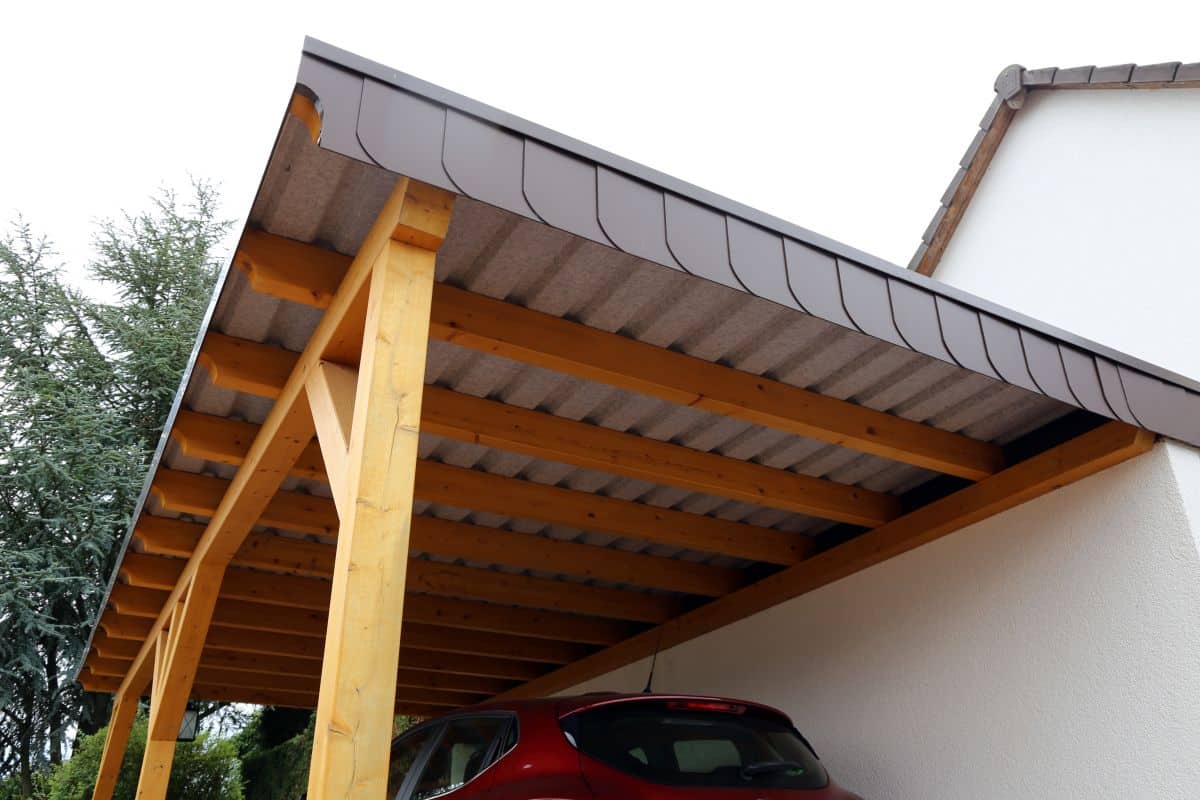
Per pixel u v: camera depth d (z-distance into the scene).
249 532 5.03
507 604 6.54
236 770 11.57
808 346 3.62
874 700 4.77
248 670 7.39
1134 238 6.82
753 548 5.30
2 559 16.03
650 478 4.34
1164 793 3.46
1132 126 7.09
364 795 1.94
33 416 17.89
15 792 15.77
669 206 2.66
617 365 3.48
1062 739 3.85
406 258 2.50
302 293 3.00
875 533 4.95
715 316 3.43
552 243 3.01
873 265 3.11
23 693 16.73
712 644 6.05
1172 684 3.52
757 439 4.37
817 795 3.42
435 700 8.88
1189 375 6.11
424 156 2.26
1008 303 7.84
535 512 4.75
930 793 4.34
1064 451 4.05
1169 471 3.74
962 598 4.45
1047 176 7.78
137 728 11.92
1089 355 3.65
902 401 4.05
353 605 2.09
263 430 3.94
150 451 19.25
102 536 17.06
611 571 5.63
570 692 7.67
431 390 3.88
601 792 3.07
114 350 20.25
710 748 3.46
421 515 5.25
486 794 3.16
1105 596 3.83
